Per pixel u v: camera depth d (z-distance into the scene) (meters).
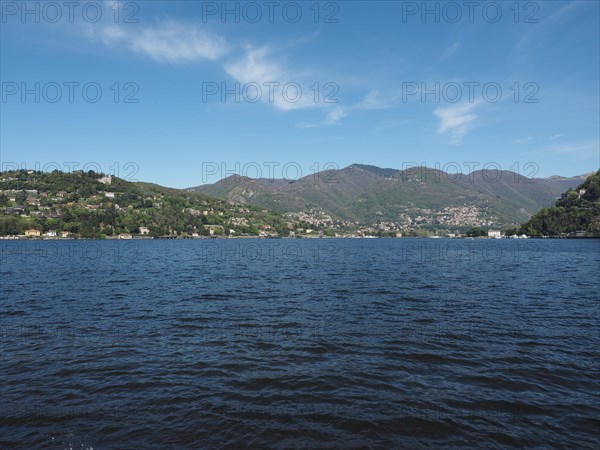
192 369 15.11
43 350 17.33
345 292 35.12
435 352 17.23
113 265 67.62
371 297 32.22
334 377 14.38
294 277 48.69
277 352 17.25
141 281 44.28
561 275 50.53
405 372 14.90
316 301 30.30
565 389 13.37
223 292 35.38
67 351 17.19
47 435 10.14
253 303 29.52
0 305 28.36
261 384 13.70
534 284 40.84
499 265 67.38
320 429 10.60
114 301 30.38
